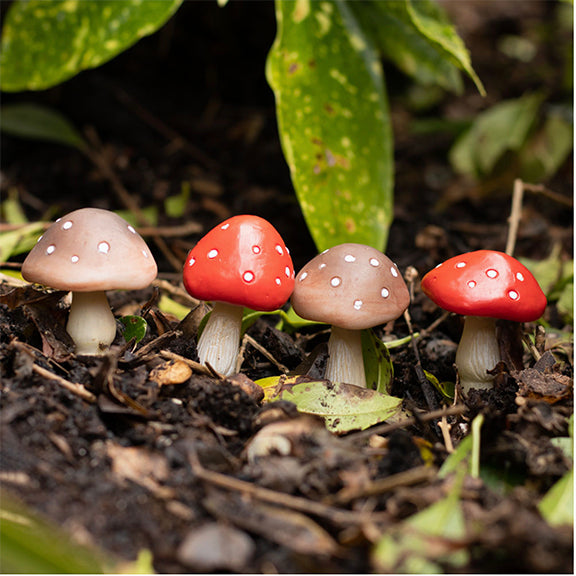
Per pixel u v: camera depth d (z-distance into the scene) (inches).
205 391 15.5
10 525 13.6
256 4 29.9
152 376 15.6
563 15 40.9
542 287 19.7
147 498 14.3
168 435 15.1
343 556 13.9
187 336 17.0
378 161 19.4
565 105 31.9
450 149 31.9
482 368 16.6
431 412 15.6
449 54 18.6
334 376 16.3
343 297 15.6
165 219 23.8
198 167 27.8
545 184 29.3
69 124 26.9
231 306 16.2
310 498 14.4
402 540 13.8
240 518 14.1
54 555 13.5
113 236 15.5
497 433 15.2
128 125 29.2
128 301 18.8
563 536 13.8
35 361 15.6
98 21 19.2
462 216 26.2
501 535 13.8
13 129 25.8
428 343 18.5
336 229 19.2
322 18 19.0
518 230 23.8
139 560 13.7
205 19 30.0
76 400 15.2
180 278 20.6
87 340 16.0
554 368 16.7
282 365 17.4
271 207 25.0
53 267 15.3
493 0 45.5
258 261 15.5
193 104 31.4
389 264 16.0
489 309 15.9
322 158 19.1
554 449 15.1
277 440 14.9
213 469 14.7
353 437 15.2
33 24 19.5
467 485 14.5
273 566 13.8
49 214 22.2
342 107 19.2
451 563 13.8
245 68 31.5
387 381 16.6
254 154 29.0
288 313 18.5
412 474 14.4
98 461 14.6
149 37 30.0
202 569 13.7
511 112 27.3
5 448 14.5
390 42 22.9
